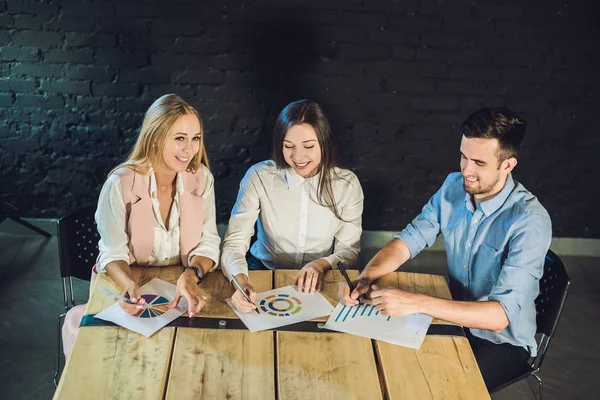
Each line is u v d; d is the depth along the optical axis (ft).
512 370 6.81
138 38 10.71
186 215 7.11
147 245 6.98
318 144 7.23
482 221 6.85
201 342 5.61
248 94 11.07
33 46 10.72
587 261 11.94
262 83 11.00
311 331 5.85
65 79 10.94
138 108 11.14
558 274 6.93
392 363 5.48
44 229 11.87
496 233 6.77
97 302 6.13
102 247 6.83
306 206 7.73
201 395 5.01
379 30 10.69
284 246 7.98
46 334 9.33
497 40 10.75
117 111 11.16
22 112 11.14
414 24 10.66
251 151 11.47
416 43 10.77
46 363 8.74
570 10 10.55
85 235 7.82
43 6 10.50
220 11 10.55
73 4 10.49
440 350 5.68
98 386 5.05
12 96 11.03
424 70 10.93
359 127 11.30
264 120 11.26
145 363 5.32
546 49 10.79
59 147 11.39
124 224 6.92
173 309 6.08
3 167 11.50
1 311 9.75
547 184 11.66
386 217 11.93
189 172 7.15
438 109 11.18
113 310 6.00
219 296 6.38
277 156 7.43
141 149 6.89
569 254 12.09
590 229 11.93
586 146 11.37
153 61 10.85
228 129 11.30
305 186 7.64
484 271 6.97
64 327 7.00
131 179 6.84
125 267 6.67
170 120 6.63
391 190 11.75
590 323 10.23
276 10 10.55
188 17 10.59
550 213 11.87
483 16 10.62
